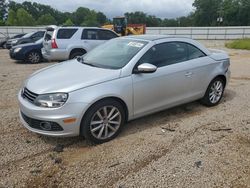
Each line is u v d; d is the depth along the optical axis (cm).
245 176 343
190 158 381
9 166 358
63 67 486
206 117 529
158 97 477
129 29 3266
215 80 579
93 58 508
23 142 421
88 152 396
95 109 403
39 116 388
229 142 427
